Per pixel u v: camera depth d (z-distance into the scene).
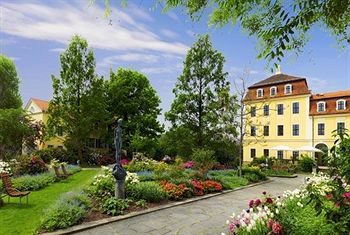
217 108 22.17
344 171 3.16
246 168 22.12
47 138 27.94
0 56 37.41
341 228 3.04
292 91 41.09
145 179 14.44
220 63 23.66
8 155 23.72
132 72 36.53
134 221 8.41
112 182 10.82
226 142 22.61
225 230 7.69
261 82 45.78
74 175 18.70
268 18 3.38
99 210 8.98
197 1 3.47
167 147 24.12
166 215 9.24
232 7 3.39
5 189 10.30
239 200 12.37
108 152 34.25
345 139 3.33
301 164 31.66
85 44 28.80
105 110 31.14
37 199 10.90
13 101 36.91
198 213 9.65
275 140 41.97
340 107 37.28
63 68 28.38
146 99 36.12
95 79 29.23
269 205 5.93
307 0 2.86
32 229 7.17
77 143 28.23
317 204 3.42
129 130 34.41
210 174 18.70
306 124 39.50
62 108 27.80
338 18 3.20
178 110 23.64
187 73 23.69
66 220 7.50
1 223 7.68
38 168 17.14
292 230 4.85
